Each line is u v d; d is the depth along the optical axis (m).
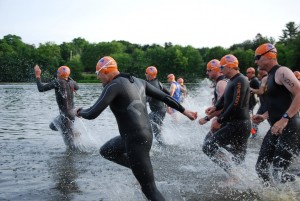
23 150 7.18
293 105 4.21
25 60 79.69
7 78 74.38
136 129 3.86
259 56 4.61
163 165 6.11
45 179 5.08
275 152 4.54
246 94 5.27
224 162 5.25
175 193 4.53
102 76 4.08
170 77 13.81
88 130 10.02
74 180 5.05
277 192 4.52
